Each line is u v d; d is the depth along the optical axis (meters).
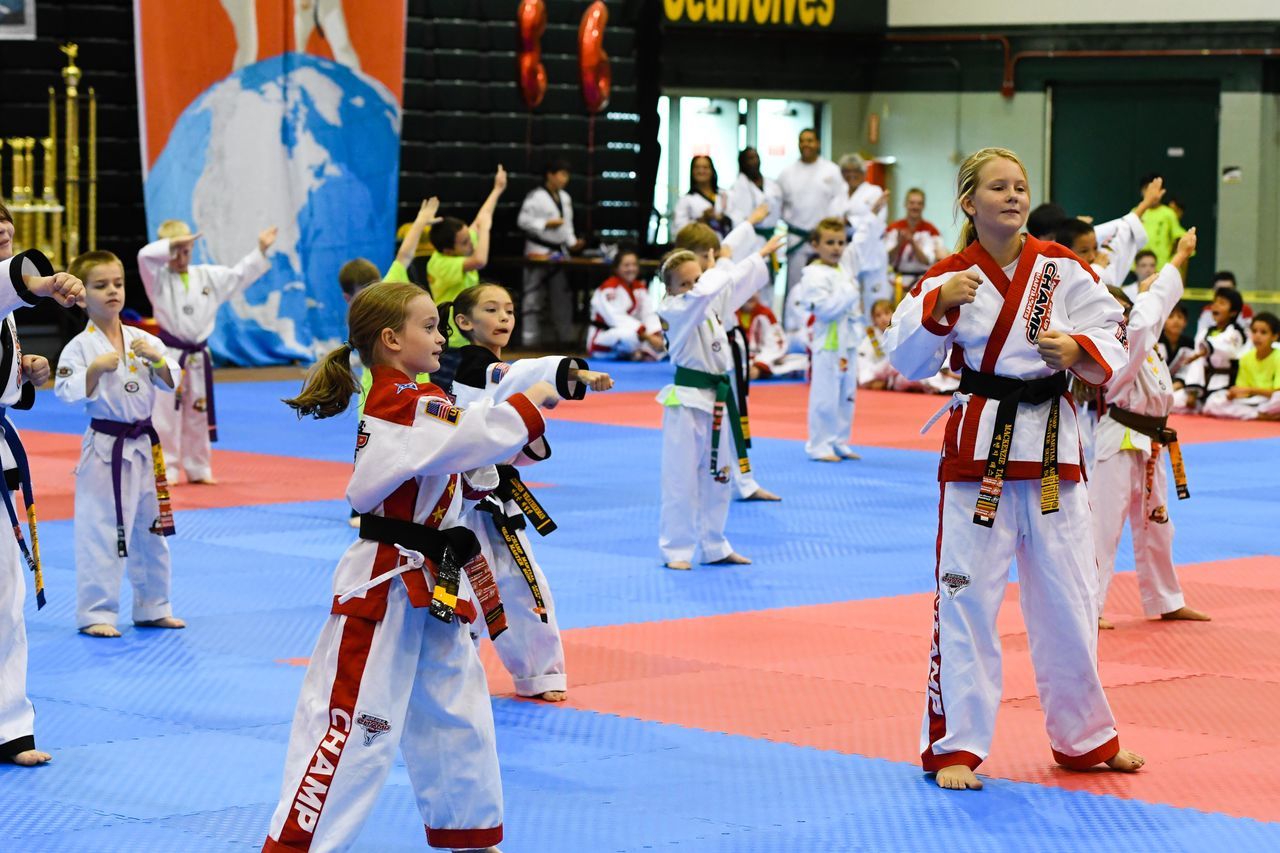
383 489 4.04
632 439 14.41
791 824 4.70
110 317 7.06
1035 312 4.91
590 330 22.00
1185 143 23.00
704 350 8.66
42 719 5.85
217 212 19.02
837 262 13.10
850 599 8.05
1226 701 6.14
